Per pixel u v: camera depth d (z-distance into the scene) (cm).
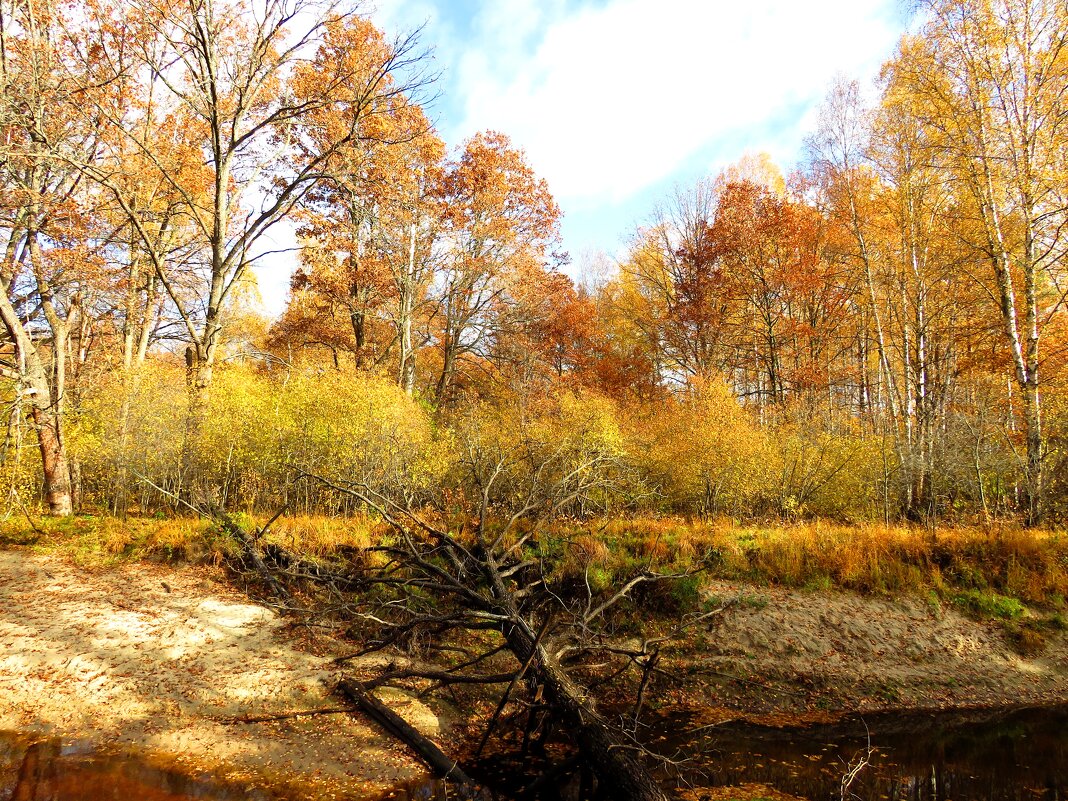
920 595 1041
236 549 1142
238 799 582
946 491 1662
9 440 1358
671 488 1706
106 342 2028
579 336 2903
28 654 816
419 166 2491
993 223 1494
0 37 1414
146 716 721
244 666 839
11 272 1530
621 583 1020
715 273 2622
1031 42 1411
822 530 1255
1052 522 1327
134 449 1395
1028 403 1363
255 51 1666
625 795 564
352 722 736
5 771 602
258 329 3198
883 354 1997
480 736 755
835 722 809
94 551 1202
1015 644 963
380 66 1812
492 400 2591
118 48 1683
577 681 819
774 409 2273
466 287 2655
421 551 1068
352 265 2267
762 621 991
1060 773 670
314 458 1423
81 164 1419
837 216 2177
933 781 649
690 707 848
